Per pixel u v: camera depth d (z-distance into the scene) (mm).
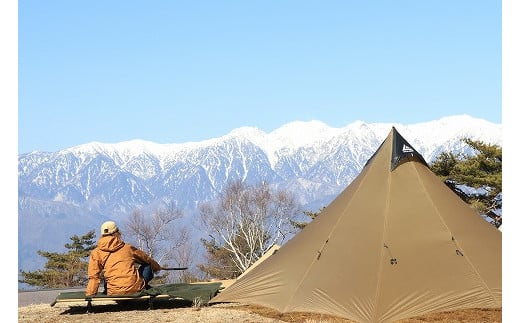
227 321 9062
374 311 8727
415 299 8797
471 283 8906
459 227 9469
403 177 9906
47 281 36094
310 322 8812
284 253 10242
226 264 49781
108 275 10664
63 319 9688
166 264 50000
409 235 9375
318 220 10320
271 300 9680
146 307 10938
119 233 10945
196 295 11109
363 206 9812
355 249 9414
